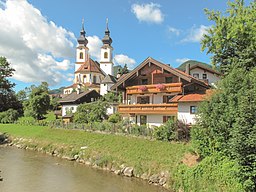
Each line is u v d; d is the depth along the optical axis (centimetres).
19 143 4331
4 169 2669
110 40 11281
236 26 2628
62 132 4300
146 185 2108
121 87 4109
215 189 1564
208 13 3019
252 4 2823
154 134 2911
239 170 1433
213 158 1777
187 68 4284
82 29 11300
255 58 2620
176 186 1914
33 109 6481
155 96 3812
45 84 8825
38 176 2414
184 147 2445
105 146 3153
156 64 3703
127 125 3469
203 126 1959
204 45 3034
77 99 6988
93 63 10681
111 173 2517
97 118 4966
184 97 3272
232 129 1650
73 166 2830
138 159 2553
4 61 8031
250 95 1477
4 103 7906
